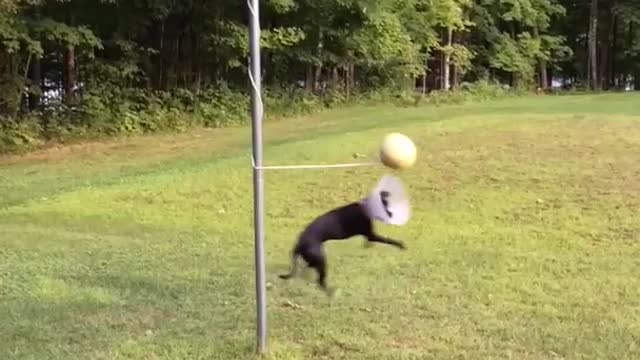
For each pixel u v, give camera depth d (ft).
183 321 18.21
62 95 61.82
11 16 51.08
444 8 89.66
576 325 17.85
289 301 19.60
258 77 15.06
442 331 17.33
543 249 25.14
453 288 20.84
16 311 18.94
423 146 41.50
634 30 125.90
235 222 29.81
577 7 129.39
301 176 36.32
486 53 107.14
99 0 58.54
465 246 25.53
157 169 42.32
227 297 20.18
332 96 80.28
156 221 30.04
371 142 43.86
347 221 14.49
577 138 42.06
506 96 95.66
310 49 77.71
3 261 23.95
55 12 57.77
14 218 30.83
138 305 19.51
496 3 105.50
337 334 17.04
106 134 59.26
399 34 81.56
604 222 28.02
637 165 35.60
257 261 15.75
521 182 33.45
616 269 22.72
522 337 17.01
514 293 20.38
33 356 15.97
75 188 37.42
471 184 33.45
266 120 68.39
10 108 55.62
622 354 15.99
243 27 67.82
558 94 105.60
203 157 46.44
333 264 23.18
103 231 28.53
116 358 15.80
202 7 67.82
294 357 15.67
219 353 15.99
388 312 18.71
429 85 100.89
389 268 22.84
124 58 63.93
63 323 18.08
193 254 24.91
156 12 63.41
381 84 88.22
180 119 63.82
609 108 64.85
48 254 24.93
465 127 47.32
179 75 69.15
